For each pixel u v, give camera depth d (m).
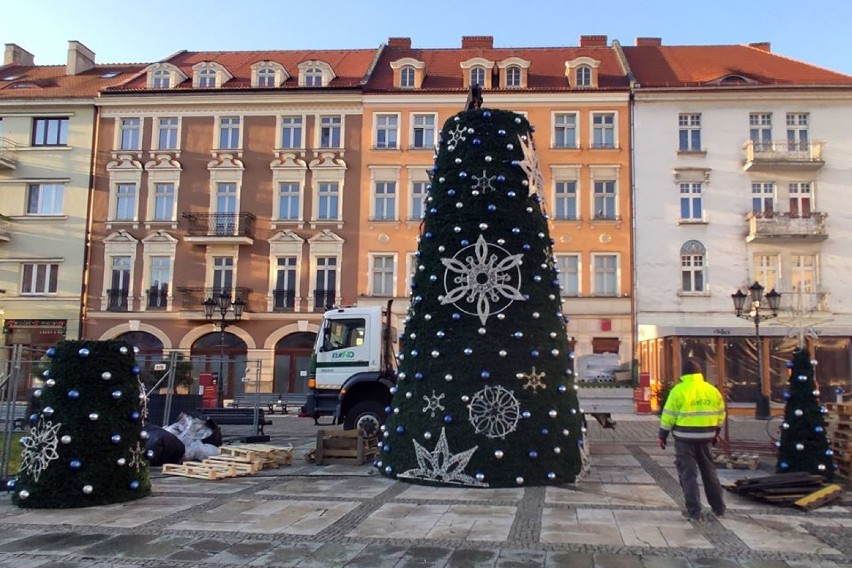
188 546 6.92
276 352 32.84
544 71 35.75
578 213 32.59
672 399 8.23
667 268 31.77
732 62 35.41
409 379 10.55
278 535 7.31
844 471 10.62
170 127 34.50
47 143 34.84
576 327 31.89
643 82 33.72
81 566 6.29
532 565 6.25
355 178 33.56
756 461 11.94
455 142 11.09
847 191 31.36
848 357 24.80
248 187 33.84
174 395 16.95
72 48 38.62
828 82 32.38
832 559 6.42
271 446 12.48
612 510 8.39
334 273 33.31
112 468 8.97
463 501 8.88
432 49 38.50
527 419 9.93
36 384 11.17
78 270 33.72
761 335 24.97
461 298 10.38
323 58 38.31
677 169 32.09
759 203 31.86
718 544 6.91
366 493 9.48
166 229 33.88
